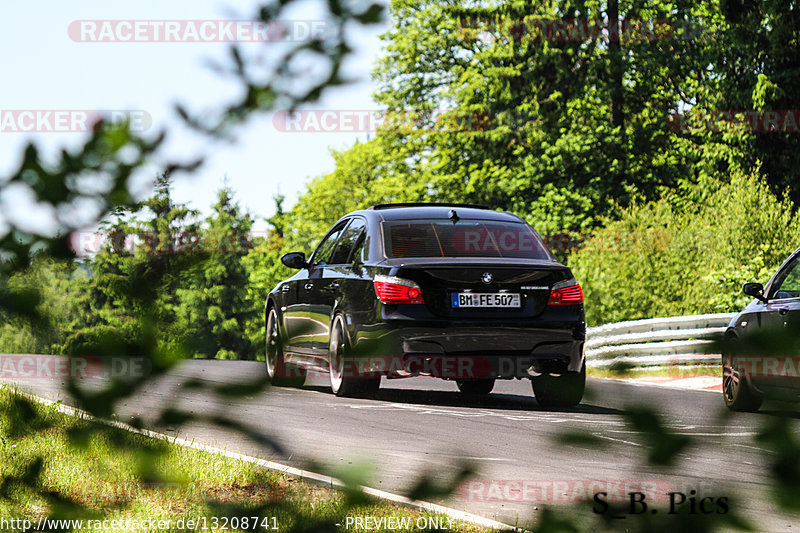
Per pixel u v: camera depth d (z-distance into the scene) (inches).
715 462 637.3
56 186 137.7
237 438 171.8
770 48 3390.7
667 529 159.3
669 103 3924.7
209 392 173.2
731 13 718.5
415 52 4372.5
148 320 151.1
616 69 3636.8
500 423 950.4
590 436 163.5
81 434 169.6
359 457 209.2
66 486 222.5
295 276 1274.6
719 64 3513.8
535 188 3853.3
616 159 3799.2
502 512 537.3
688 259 2241.6
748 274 2119.8
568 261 2341.3
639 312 2190.0
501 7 3922.2
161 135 138.2
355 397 1138.0
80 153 137.7
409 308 1028.5
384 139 4404.5
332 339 1140.5
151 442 174.2
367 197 7677.2
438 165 4092.0
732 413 162.4
